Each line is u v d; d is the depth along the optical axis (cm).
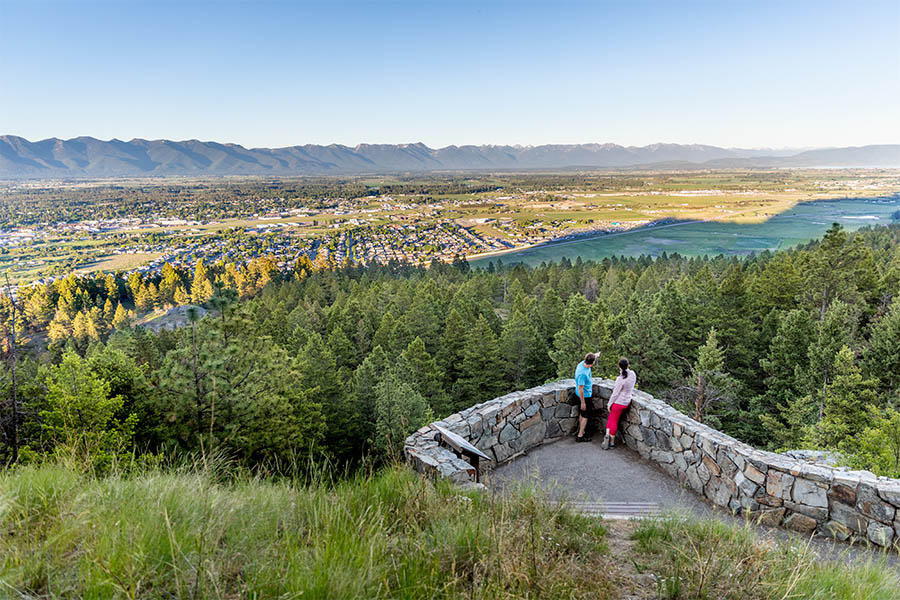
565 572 341
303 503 431
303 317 6059
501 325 6206
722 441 666
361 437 3098
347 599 270
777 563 390
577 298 4581
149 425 1844
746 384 3806
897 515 521
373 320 5984
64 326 10475
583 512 511
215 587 267
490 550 347
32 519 357
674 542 445
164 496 388
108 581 253
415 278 10894
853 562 486
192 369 1741
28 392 1808
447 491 519
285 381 2227
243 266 14938
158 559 291
